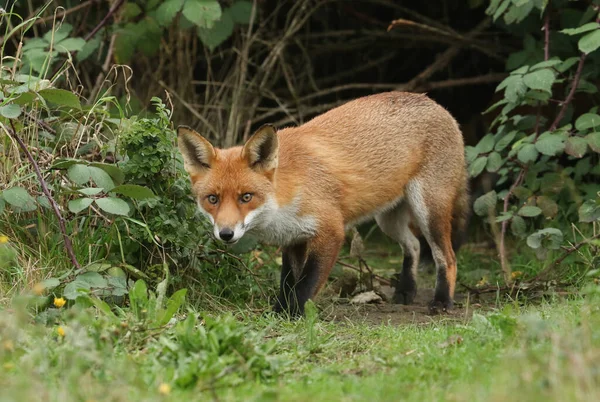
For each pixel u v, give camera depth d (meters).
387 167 10.79
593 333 6.63
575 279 11.17
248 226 9.59
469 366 6.54
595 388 5.36
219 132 16.48
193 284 10.58
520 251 14.09
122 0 14.57
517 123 12.70
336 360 7.40
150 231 10.09
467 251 14.71
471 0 15.31
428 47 17.62
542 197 11.91
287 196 9.83
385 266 14.18
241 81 16.16
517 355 6.18
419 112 11.24
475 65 17.59
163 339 6.97
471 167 12.48
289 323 9.10
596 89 12.61
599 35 11.41
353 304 11.33
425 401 5.79
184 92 16.58
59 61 15.02
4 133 10.45
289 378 6.65
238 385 6.30
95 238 10.25
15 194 9.52
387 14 18.11
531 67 12.05
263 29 17.14
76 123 11.26
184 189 10.38
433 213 11.18
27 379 5.89
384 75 18.55
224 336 6.90
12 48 15.82
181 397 5.93
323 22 17.56
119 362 6.57
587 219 11.01
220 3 16.27
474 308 10.97
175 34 16.58
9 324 7.27
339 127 10.70
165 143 10.26
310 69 17.20
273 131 9.52
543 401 5.28
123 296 9.55
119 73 16.19
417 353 7.25
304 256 10.56
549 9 12.81
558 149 11.72
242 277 10.99
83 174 9.43
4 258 9.58
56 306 8.95
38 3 16.05
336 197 10.26
